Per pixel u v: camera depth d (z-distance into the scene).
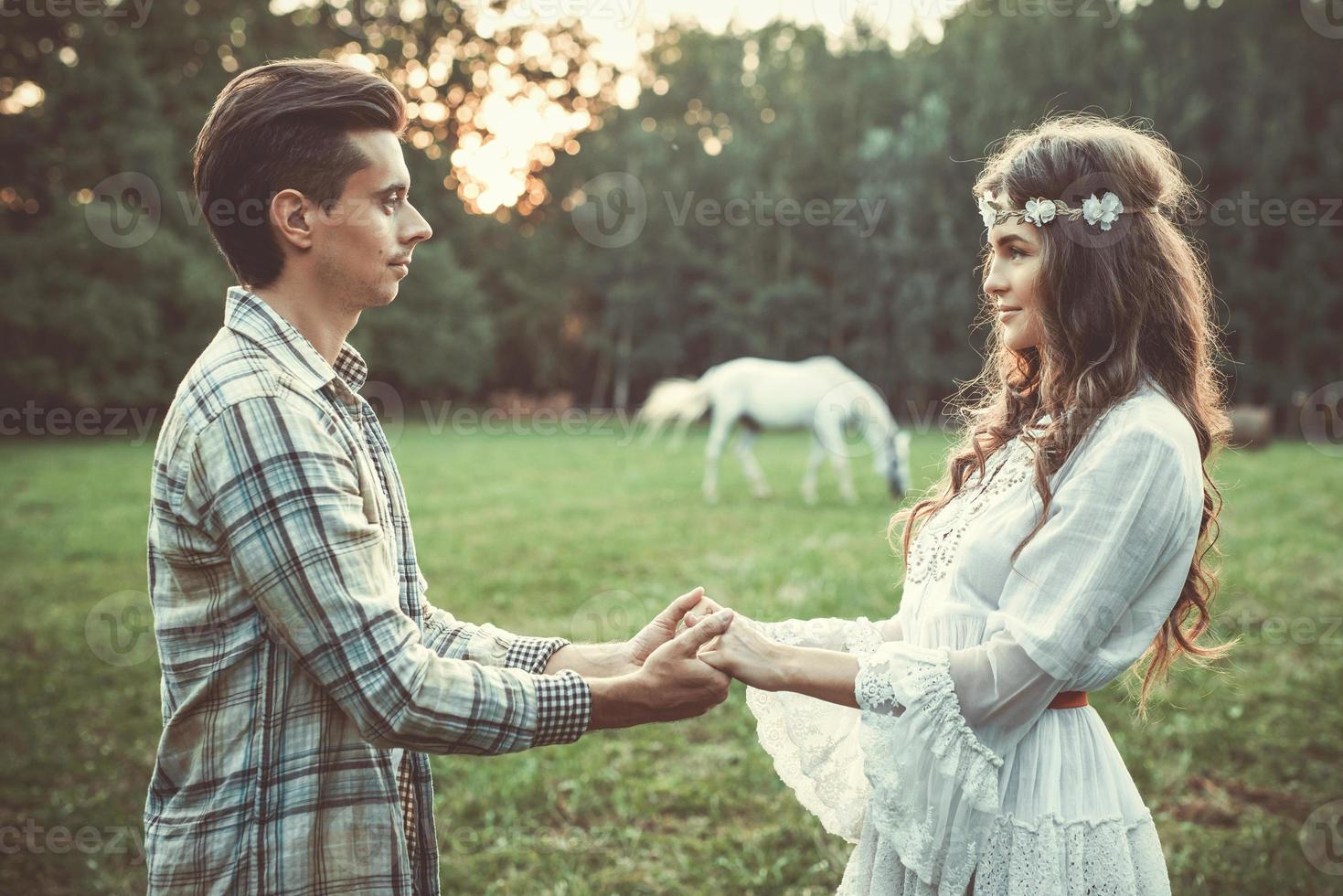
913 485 13.50
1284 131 28.25
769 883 2.84
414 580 1.49
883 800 1.42
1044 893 1.41
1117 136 1.52
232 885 1.22
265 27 25.22
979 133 28.34
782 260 32.09
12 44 21.39
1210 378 1.60
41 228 20.95
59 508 10.06
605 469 14.95
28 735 3.93
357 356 1.49
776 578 6.82
